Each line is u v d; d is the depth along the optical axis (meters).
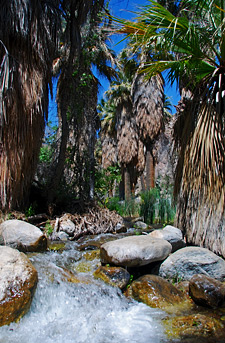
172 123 4.89
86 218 6.02
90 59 7.70
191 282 2.84
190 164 3.83
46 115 5.79
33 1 4.93
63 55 7.47
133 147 14.90
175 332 2.19
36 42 4.97
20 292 2.34
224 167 3.50
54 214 5.94
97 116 8.95
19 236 3.81
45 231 5.08
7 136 4.63
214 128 3.60
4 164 4.64
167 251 3.43
